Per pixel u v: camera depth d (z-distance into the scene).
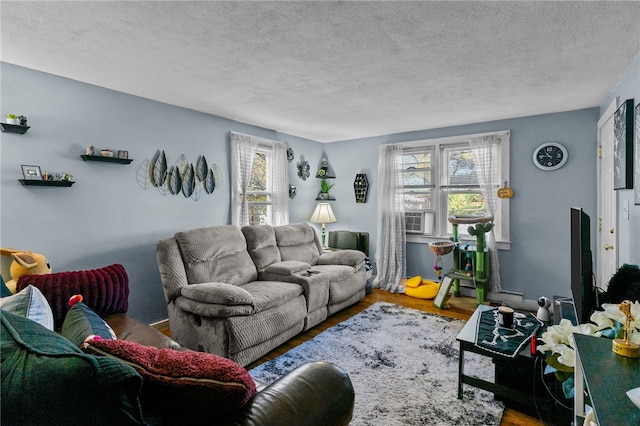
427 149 4.53
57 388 0.66
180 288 2.70
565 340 1.25
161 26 1.84
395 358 2.55
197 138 3.58
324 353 2.65
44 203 2.51
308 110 3.55
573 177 3.58
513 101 3.25
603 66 2.39
